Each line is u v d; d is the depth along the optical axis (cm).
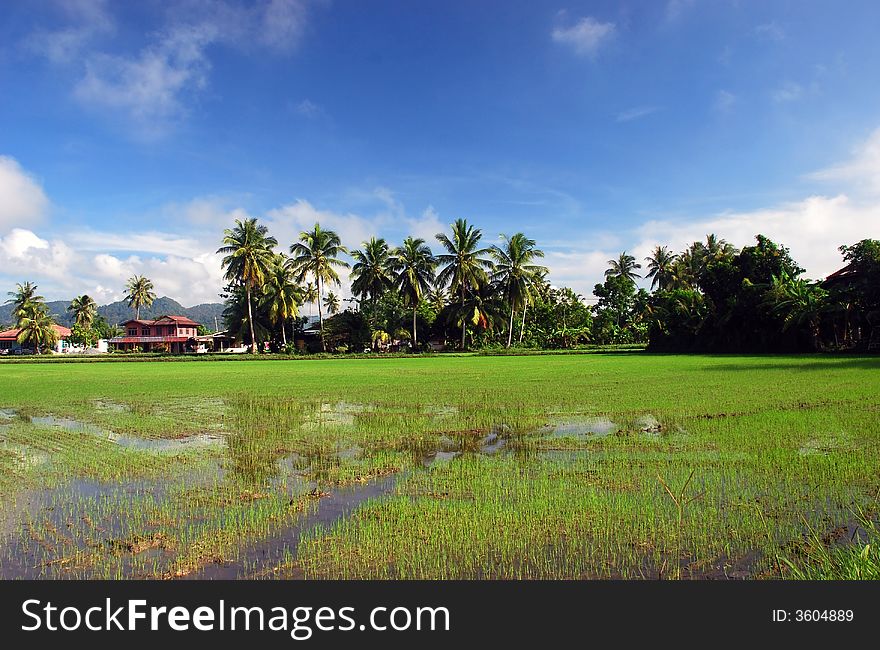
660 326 5194
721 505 687
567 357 4391
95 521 675
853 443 991
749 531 607
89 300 8844
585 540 592
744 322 4525
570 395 1773
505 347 5988
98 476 880
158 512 704
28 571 548
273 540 609
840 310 3803
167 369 3650
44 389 2230
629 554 558
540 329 6419
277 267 5850
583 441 1085
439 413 1471
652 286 6694
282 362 4612
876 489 735
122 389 2212
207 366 4006
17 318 7050
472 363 3800
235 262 5494
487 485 796
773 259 4569
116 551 588
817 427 1132
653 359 3797
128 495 779
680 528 616
